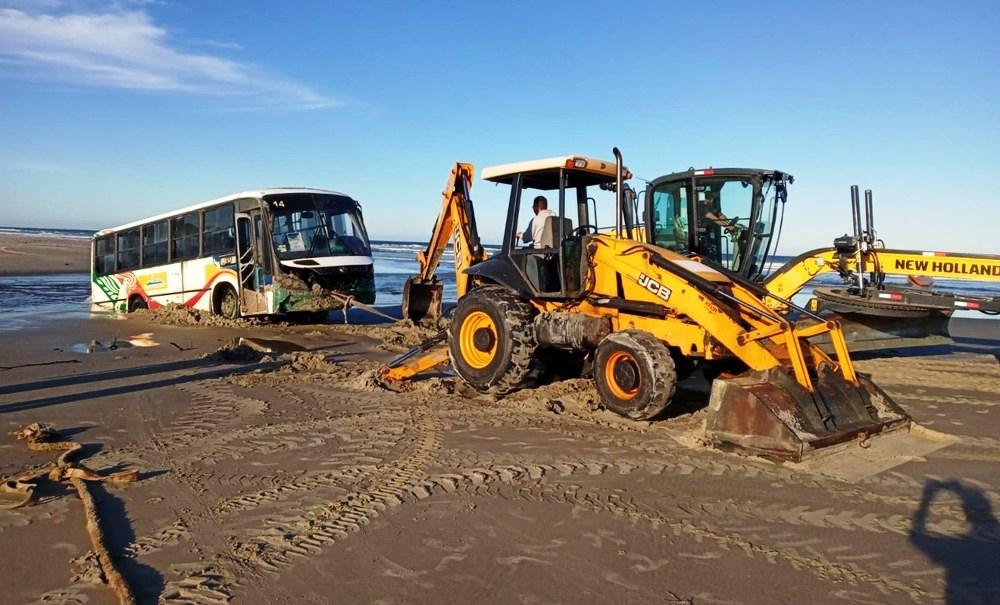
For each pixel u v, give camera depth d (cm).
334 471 610
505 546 466
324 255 1673
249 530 491
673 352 780
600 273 828
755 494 554
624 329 797
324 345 1382
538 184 929
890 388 982
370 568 437
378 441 698
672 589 411
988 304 997
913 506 529
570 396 852
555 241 866
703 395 887
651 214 1019
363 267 1708
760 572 430
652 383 711
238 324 1680
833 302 1077
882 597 401
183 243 1900
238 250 1688
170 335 1505
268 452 664
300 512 521
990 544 466
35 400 877
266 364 1134
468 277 1044
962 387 987
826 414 641
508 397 870
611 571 432
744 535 482
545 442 691
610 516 514
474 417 789
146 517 513
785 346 711
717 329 704
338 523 502
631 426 744
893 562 442
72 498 549
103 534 484
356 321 1834
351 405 848
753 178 970
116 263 2162
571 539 477
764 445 627
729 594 404
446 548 464
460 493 559
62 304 2317
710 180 988
